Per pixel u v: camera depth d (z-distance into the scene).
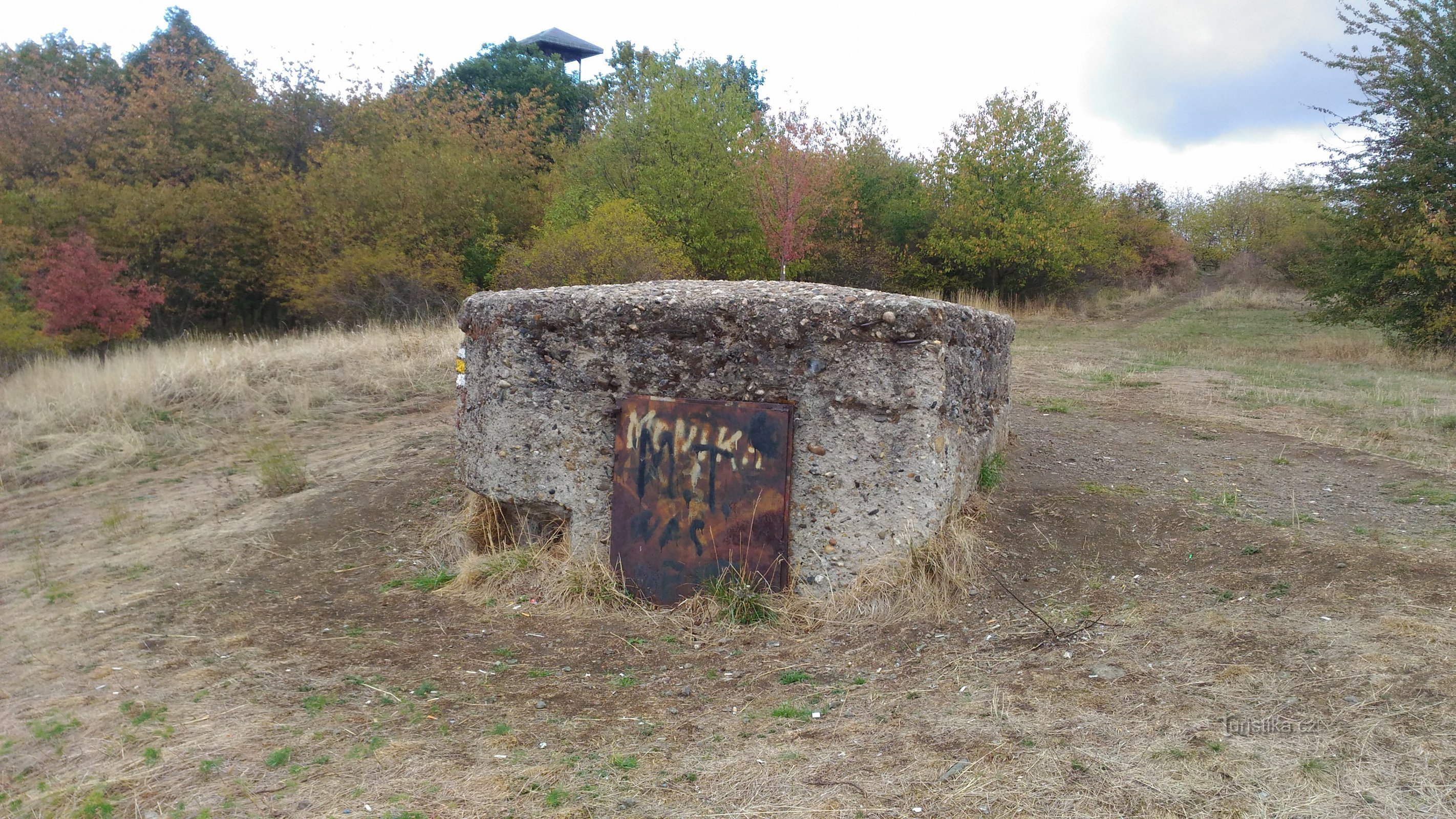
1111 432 7.12
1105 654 3.36
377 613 4.44
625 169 18.88
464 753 2.98
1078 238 20.80
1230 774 2.47
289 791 2.78
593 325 4.48
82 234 16.42
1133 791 2.44
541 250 14.91
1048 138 20.05
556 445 4.61
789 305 4.20
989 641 3.65
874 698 3.24
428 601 4.55
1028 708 2.98
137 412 9.31
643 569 4.36
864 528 4.14
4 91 23.72
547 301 4.60
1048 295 21.55
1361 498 5.17
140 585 5.13
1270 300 23.08
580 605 4.33
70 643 4.31
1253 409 8.06
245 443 8.38
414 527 5.66
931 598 4.04
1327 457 6.21
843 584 4.15
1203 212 37.31
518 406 4.68
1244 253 32.50
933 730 2.90
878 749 2.82
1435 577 3.66
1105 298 23.59
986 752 2.71
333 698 3.48
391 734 3.15
